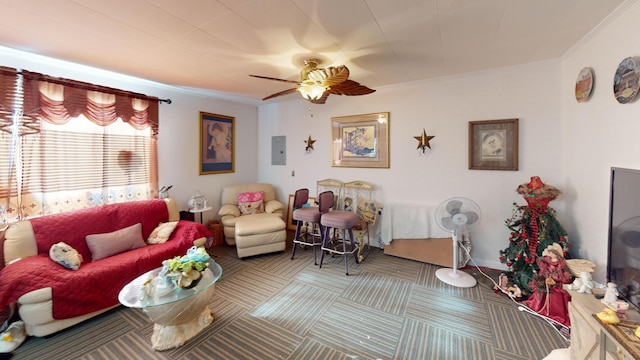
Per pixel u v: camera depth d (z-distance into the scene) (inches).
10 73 89.4
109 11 66.5
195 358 67.9
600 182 77.8
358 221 133.3
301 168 175.5
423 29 76.9
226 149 173.3
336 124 159.0
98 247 96.0
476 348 70.5
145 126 128.2
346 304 92.0
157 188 134.7
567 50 93.5
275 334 76.6
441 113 126.3
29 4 62.9
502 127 113.0
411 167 135.7
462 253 120.1
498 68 112.2
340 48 90.3
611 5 64.2
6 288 69.6
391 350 70.1
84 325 81.3
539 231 91.8
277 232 138.3
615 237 55.8
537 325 79.2
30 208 95.5
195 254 80.9
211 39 83.0
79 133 107.5
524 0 62.4
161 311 68.1
